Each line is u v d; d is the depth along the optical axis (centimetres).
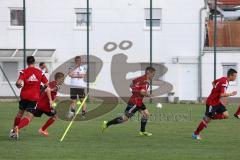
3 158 4831
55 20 15288
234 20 17538
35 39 15300
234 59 15425
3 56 15175
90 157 4928
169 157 4975
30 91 5891
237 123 8038
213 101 6150
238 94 15262
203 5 15275
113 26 15238
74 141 5966
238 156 5088
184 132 6862
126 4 15250
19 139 6059
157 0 15250
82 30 15288
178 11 15300
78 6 15250
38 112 6241
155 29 15300
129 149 5444
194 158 4944
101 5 15238
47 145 5634
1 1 15388
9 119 8262
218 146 5725
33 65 5947
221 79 6112
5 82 15338
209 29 16388
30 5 15250
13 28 15425
